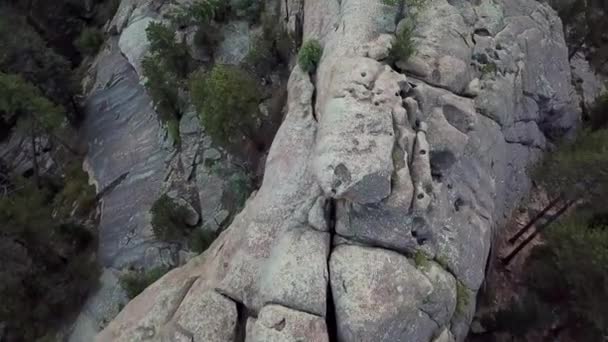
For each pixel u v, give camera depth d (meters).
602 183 29.17
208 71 42.44
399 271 24.20
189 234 38.75
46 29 56.59
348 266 24.11
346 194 24.14
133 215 42.16
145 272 38.75
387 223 25.03
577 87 42.28
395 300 23.52
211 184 39.81
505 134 33.38
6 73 46.06
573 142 35.75
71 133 50.03
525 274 32.16
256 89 36.84
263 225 26.88
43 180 47.75
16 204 38.62
